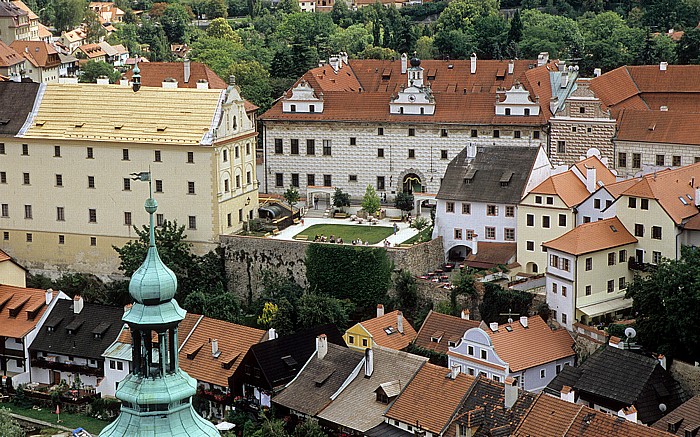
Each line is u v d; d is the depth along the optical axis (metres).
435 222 184.25
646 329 146.62
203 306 175.12
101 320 172.25
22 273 190.12
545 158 185.00
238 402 155.00
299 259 181.50
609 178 180.38
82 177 192.62
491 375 149.00
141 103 192.50
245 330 163.25
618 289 164.25
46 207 196.00
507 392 129.00
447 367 154.50
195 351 162.12
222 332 164.12
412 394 139.88
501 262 176.25
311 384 151.00
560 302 161.62
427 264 180.62
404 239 184.50
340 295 179.12
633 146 197.00
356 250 177.75
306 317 170.25
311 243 180.50
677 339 143.25
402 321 164.50
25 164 196.00
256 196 197.00
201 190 185.50
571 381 142.00
